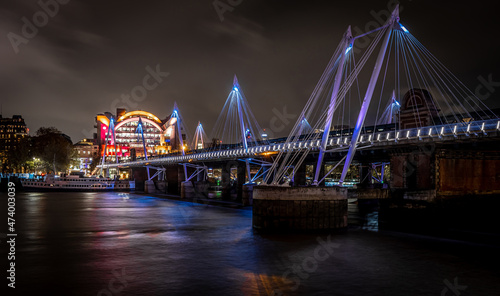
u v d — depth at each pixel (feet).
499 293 66.08
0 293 64.75
